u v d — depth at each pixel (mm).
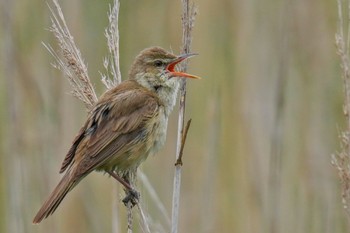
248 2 12883
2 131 11836
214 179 11656
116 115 8414
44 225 11453
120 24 12641
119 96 8531
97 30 12219
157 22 12805
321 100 12547
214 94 11812
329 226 11656
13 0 11492
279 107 11422
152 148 8750
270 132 12062
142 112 8539
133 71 9016
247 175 11969
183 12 8086
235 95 12570
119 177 8438
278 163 11195
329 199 11820
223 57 12805
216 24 12938
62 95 11750
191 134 12531
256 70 12625
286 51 11750
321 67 12602
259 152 12055
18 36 11969
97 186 11914
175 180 8109
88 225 11750
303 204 11953
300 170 12195
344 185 8031
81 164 8031
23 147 11461
